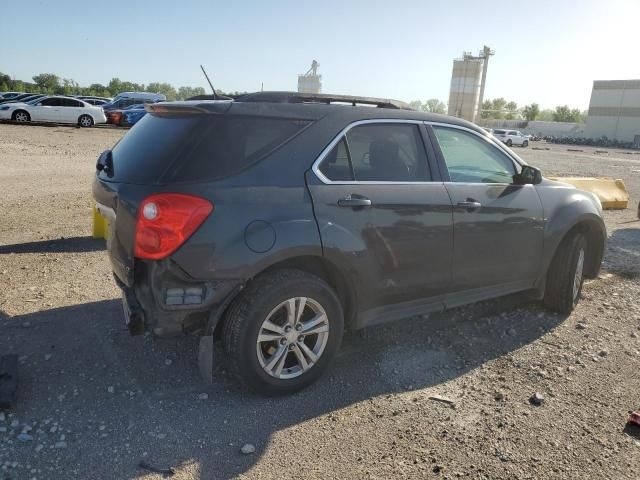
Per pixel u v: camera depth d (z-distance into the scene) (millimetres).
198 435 3088
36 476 2701
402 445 3053
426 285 3955
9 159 14750
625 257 7172
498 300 5316
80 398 3381
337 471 2832
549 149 45906
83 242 6773
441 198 3928
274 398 3482
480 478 2801
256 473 2803
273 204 3244
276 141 3361
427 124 4070
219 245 3086
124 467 2805
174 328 3150
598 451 3045
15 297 4918
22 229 7336
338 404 3449
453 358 4121
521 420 3320
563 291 4879
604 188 11555
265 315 3262
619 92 79188
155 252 3018
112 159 3645
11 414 3180
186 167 3115
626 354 4250
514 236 4391
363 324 3758
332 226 3406
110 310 4703
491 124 97500
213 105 3293
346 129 3609
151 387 3549
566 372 3943
